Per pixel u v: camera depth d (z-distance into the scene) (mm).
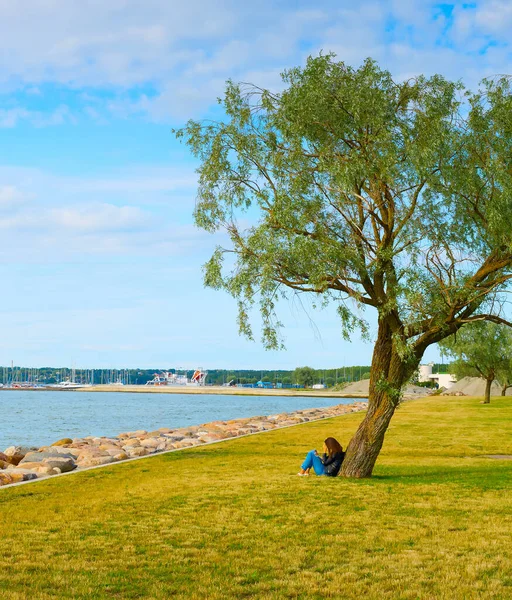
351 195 15422
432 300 14633
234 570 7898
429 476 16172
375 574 7734
